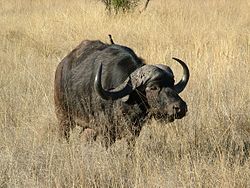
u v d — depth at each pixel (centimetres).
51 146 1564
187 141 1625
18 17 4544
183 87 1433
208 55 2512
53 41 3353
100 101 1466
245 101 1936
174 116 1325
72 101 1594
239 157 1545
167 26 3562
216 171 1395
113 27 3612
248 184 1348
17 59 2802
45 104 1962
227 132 1733
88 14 4016
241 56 2566
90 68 1528
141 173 1388
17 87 2255
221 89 2044
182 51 2803
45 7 5384
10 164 1439
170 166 1465
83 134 1612
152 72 1348
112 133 1494
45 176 1412
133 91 1380
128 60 1452
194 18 3984
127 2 4178
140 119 1446
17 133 1702
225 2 5081
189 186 1329
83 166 1397
